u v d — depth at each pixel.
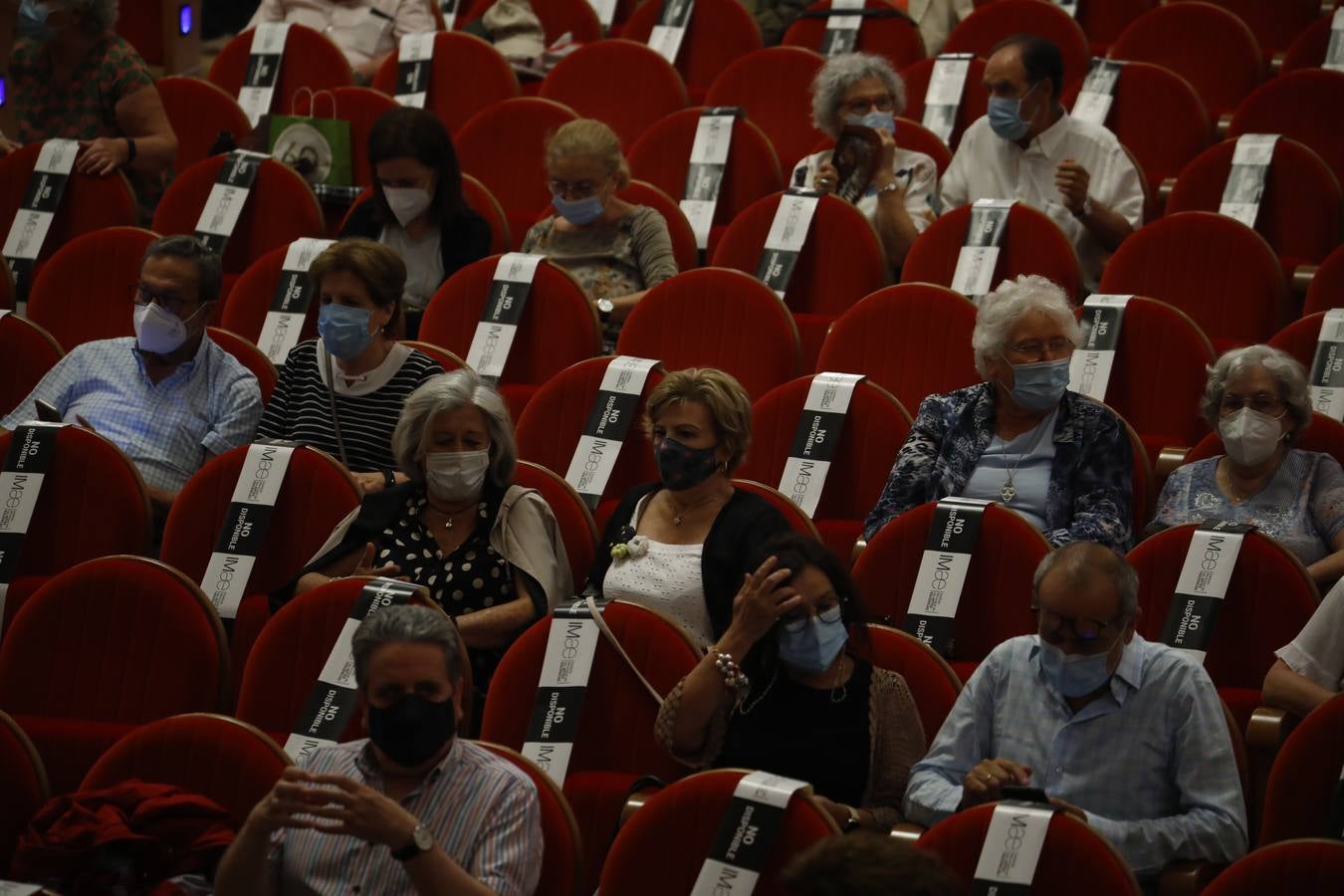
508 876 8.85
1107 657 9.88
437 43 23.31
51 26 19.98
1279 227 18.34
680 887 9.15
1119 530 12.70
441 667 8.92
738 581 11.53
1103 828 9.40
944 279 16.98
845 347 15.54
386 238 17.66
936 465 13.44
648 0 24.88
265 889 8.85
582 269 17.58
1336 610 10.75
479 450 12.30
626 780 10.47
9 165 19.52
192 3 26.78
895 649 10.79
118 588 11.79
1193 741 9.71
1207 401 13.18
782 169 21.12
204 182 19.19
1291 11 23.48
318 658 11.30
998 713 10.25
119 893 9.26
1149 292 16.77
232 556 12.84
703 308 15.98
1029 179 18.77
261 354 15.71
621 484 14.41
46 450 13.62
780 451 14.38
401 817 8.36
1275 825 9.86
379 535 12.44
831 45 23.77
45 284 17.67
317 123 20.25
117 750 10.15
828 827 8.85
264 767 9.92
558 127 20.83
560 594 12.39
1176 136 20.70
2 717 10.49
